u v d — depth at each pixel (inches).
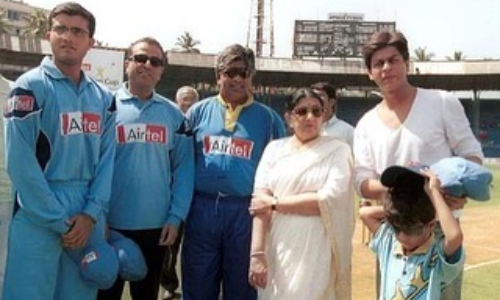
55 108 148.9
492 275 297.4
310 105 156.0
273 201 155.0
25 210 146.5
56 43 149.9
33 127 146.3
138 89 176.1
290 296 149.6
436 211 116.5
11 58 1389.0
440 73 1621.6
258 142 180.5
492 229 449.1
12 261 147.4
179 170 182.4
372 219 140.3
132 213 174.1
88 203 152.8
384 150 142.0
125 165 173.6
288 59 1615.4
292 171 154.9
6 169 148.3
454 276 118.7
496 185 857.5
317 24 2096.5
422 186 119.4
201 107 186.7
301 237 151.0
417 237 118.9
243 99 183.5
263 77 1689.2
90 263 152.0
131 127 174.2
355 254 345.7
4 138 149.5
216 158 179.3
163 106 179.8
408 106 141.2
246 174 178.7
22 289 146.1
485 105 1893.5
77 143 151.7
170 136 179.3
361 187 145.9
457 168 116.0
